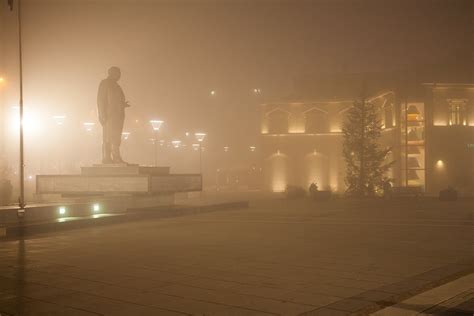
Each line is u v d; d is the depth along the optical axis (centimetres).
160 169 3047
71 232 1975
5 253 1425
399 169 5303
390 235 1767
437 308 790
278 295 885
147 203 2888
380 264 1185
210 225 2188
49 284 997
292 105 6294
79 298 880
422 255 1316
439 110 5300
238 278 1035
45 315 776
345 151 4822
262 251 1405
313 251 1398
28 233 1917
